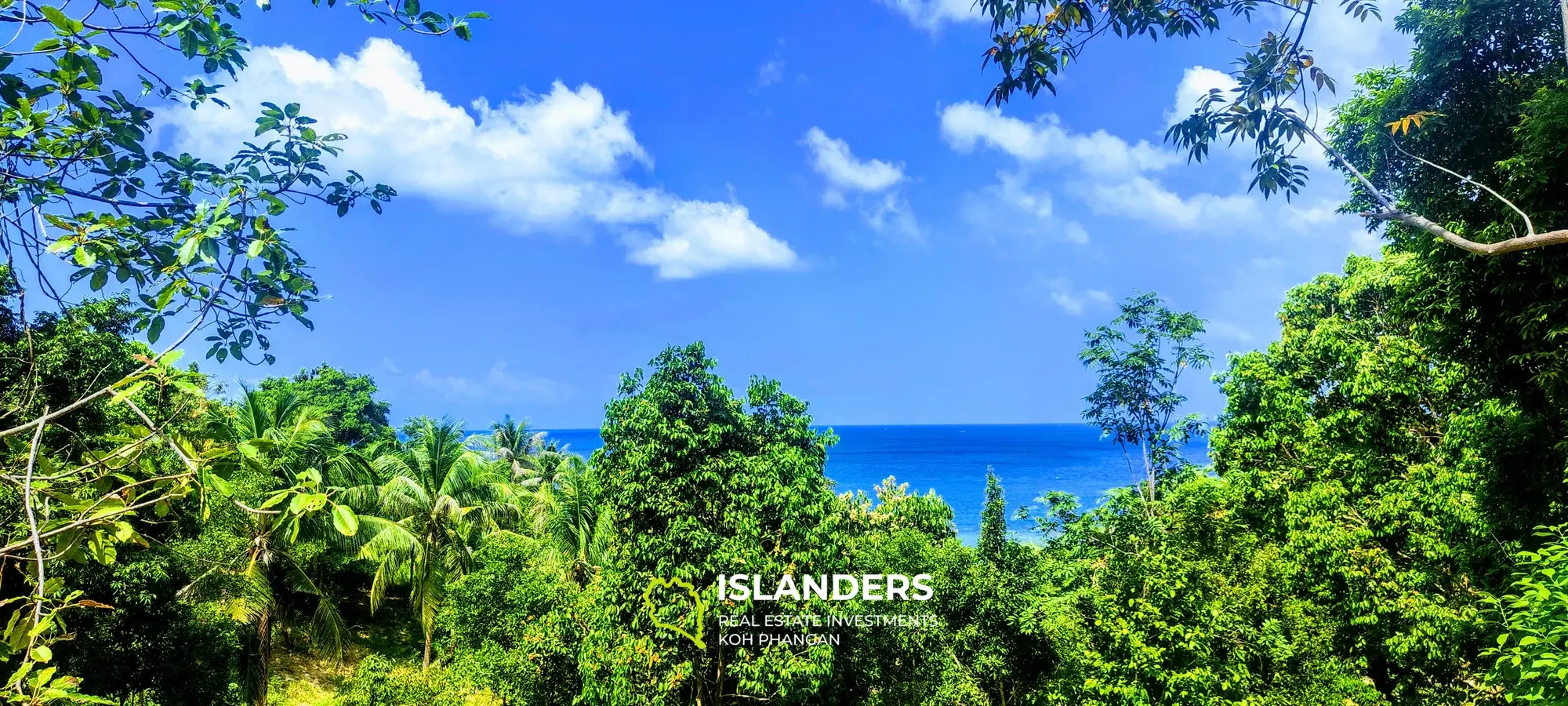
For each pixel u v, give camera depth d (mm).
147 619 13391
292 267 3330
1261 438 17750
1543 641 5285
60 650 12094
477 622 17500
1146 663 11766
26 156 2852
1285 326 18984
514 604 17375
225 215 2939
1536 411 9344
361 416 37969
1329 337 16406
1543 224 7879
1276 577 14914
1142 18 4988
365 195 3604
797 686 12609
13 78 2723
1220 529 17266
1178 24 5004
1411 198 9867
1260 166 5137
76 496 2578
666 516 12922
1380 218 4328
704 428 13359
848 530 18562
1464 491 12719
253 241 2898
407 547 22641
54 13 2648
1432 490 13664
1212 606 12203
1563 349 8305
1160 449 25703
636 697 12195
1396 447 15469
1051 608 15672
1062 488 72188
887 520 20641
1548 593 5289
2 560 2469
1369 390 15266
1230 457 18594
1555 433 8961
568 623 15039
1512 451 9664
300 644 24469
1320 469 16250
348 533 2447
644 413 13031
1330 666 12758
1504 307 8844
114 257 2943
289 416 23062
